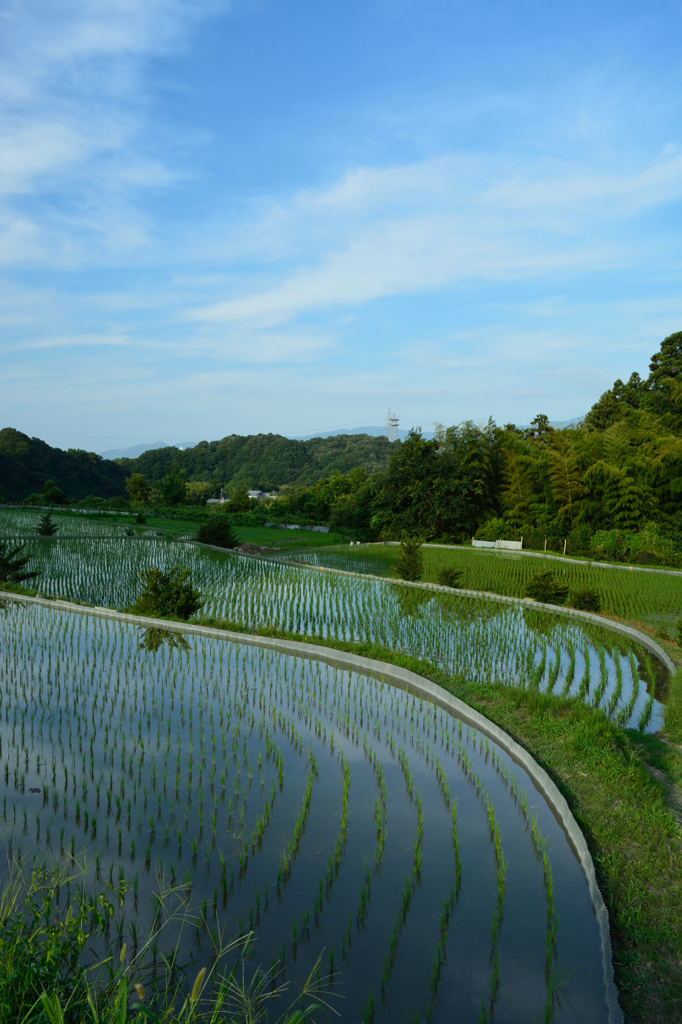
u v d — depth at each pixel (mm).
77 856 7188
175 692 13266
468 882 7086
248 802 8648
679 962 5734
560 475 49250
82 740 10562
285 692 13555
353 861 7406
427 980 5602
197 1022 4508
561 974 5691
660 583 32781
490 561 41438
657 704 13922
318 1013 5168
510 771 9992
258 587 28453
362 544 54406
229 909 6457
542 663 16109
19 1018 3498
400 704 13109
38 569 32156
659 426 60719
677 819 8414
